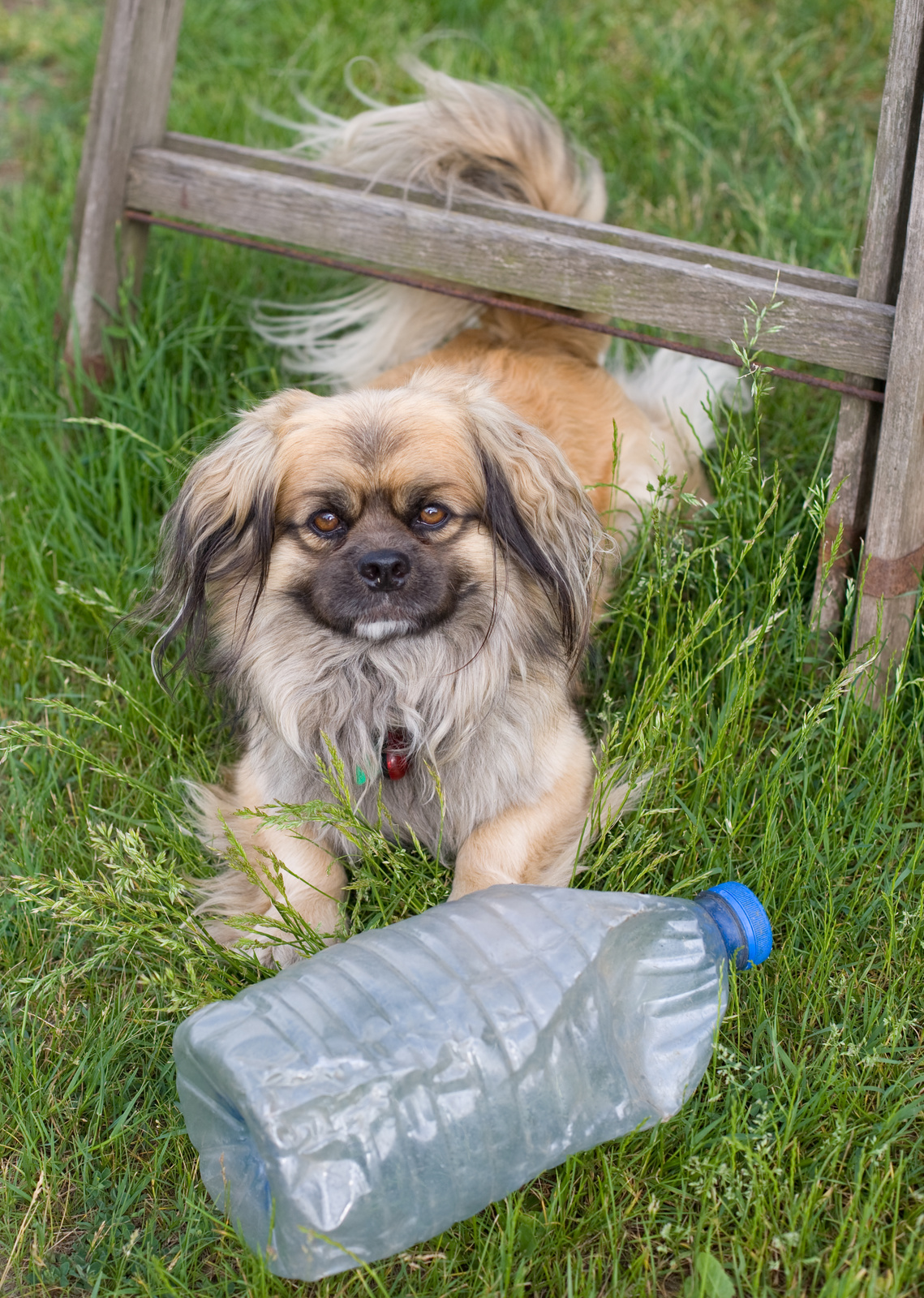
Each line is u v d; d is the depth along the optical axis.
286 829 1.66
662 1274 1.49
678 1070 1.52
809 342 1.74
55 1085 1.58
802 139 2.30
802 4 2.65
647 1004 1.53
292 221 1.94
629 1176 1.51
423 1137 1.46
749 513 1.82
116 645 1.84
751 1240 1.47
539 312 1.87
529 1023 1.48
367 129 2.00
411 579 1.63
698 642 1.75
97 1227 1.51
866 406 1.73
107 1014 1.61
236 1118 1.49
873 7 2.58
